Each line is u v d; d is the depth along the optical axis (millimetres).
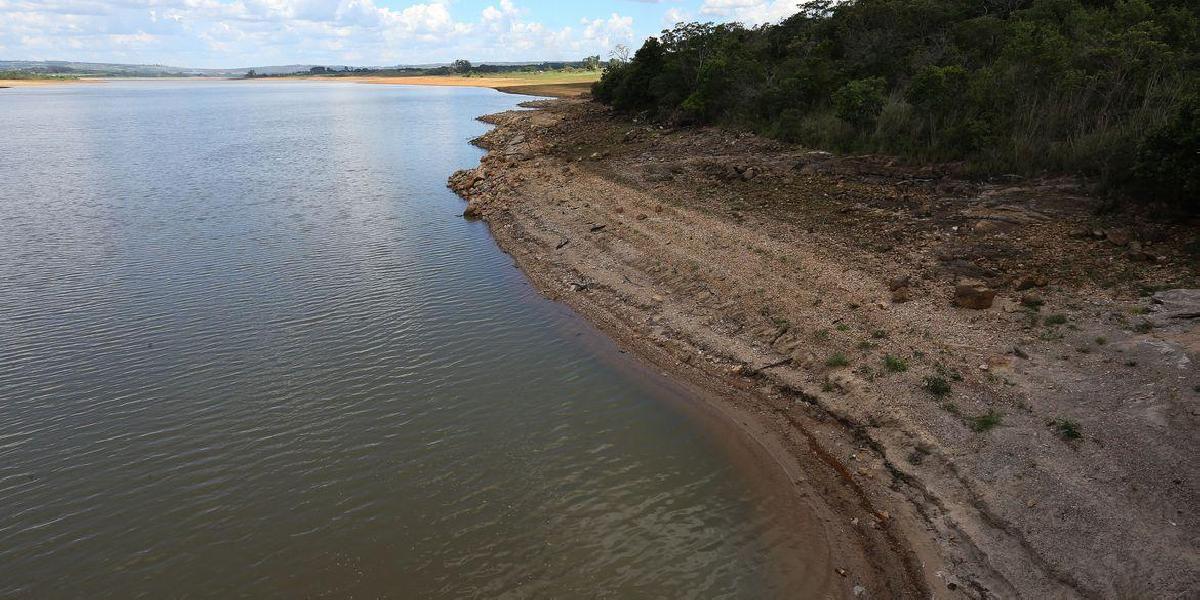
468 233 21625
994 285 11930
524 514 8414
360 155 40375
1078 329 10094
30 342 13359
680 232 17469
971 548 7184
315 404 11039
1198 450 7367
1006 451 8070
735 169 22766
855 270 13555
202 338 13562
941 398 9180
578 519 8312
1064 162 16828
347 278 17203
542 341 13406
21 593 7305
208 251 19641
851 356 10664
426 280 17031
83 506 8633
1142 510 6910
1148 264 11852
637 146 31266
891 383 9758
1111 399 8453
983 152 18734
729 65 34688
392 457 9602
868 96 23859
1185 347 8977
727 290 13891
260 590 7309
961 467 8086
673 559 7633
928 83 21328
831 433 9531
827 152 23297
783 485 8758
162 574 7551
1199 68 18219
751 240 16125
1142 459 7453
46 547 7949
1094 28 22766
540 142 37031
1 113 81000
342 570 7551
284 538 8047
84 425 10445
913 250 14148
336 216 24094
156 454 9695
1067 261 12477
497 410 10852
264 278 17188
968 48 26453
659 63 42031
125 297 15852
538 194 24078
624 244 17578
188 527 8242
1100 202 14820
